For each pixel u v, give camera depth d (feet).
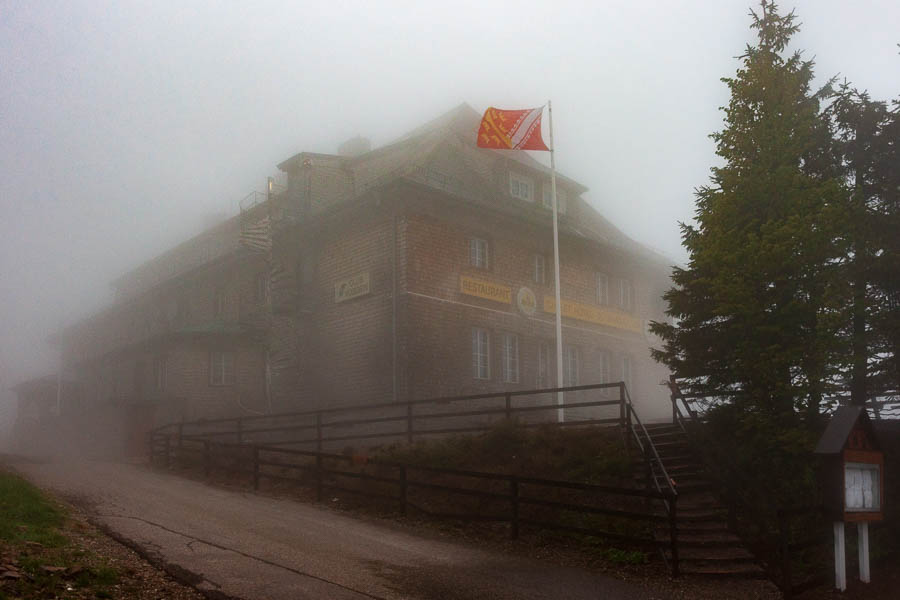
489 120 76.89
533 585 33.86
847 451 35.76
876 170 49.32
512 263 94.07
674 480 44.83
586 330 103.55
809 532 39.70
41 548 31.09
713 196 48.44
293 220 95.86
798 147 46.44
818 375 42.32
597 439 50.39
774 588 34.37
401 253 82.33
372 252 86.02
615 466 46.68
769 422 42.65
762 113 48.24
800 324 44.06
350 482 56.18
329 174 98.17
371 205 85.46
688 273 48.96
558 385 73.10
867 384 48.11
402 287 81.35
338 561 35.96
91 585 27.17
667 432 51.16
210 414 108.06
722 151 48.47
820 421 43.83
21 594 24.44
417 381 80.07
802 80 49.83
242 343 110.01
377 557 37.63
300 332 94.32
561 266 101.76
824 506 35.76
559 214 103.96
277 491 59.26
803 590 33.78
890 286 47.37
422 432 59.06
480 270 89.56
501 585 33.60
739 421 44.52
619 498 44.57
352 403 85.20
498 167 100.42
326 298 91.56
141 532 39.04
